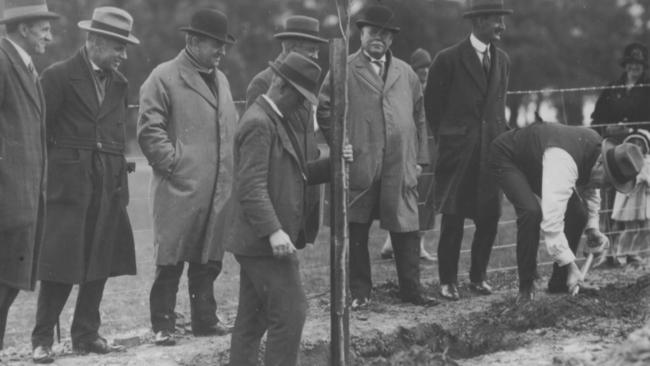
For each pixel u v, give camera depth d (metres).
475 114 8.65
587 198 8.37
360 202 8.25
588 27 35.78
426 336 7.83
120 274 7.21
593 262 9.85
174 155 7.34
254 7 35.41
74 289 10.17
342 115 6.26
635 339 6.23
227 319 8.38
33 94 6.47
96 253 7.00
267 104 5.98
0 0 7.37
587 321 8.01
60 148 6.90
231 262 11.14
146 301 9.19
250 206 5.90
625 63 10.61
